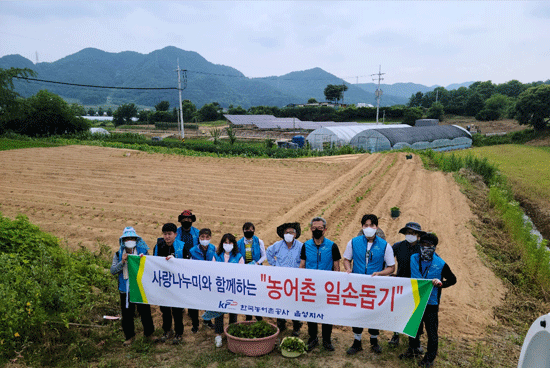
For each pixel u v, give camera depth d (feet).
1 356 17.60
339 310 19.51
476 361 19.83
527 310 29.01
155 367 18.60
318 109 377.71
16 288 21.47
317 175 78.33
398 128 160.86
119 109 399.03
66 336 20.67
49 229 44.45
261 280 20.18
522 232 43.37
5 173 75.87
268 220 49.26
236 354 19.60
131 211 52.90
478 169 88.58
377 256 19.43
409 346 19.72
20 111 175.52
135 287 21.07
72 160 91.76
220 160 93.09
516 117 229.25
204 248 21.58
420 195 63.10
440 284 17.93
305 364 18.71
